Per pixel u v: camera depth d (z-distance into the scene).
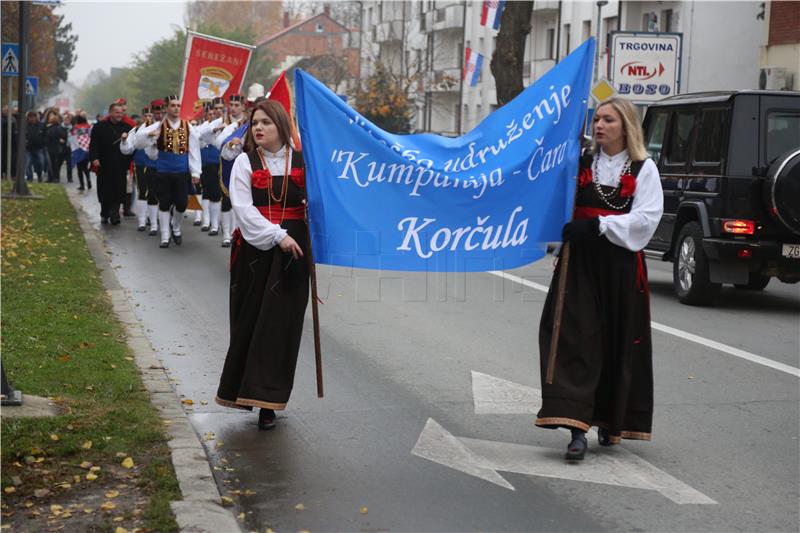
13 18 57.69
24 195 24.72
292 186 6.66
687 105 13.28
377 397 7.82
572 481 5.97
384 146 6.57
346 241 6.65
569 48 48.06
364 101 50.28
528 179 6.57
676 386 8.38
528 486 5.88
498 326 10.77
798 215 12.03
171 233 18.05
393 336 10.16
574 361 6.29
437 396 7.88
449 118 66.38
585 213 6.39
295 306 6.74
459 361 9.09
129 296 12.20
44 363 8.12
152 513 5.18
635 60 25.52
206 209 20.05
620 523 5.34
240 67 21.53
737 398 7.99
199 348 9.42
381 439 6.75
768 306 12.82
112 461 5.98
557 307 6.29
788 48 29.50
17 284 11.84
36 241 16.12
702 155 12.82
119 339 9.48
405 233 6.62
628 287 6.29
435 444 6.66
